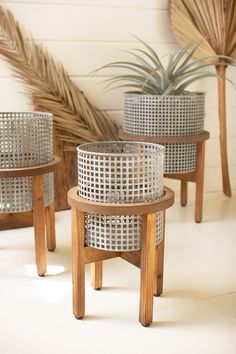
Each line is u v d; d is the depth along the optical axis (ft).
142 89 6.44
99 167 3.79
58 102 6.84
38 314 4.17
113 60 7.19
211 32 7.53
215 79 7.91
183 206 7.46
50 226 5.55
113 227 3.92
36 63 6.65
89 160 3.84
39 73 6.68
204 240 5.97
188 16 7.39
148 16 7.27
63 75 6.85
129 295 4.52
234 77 8.04
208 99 7.94
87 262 4.06
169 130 6.18
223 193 8.14
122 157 3.75
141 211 3.75
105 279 4.86
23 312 4.20
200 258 5.39
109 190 3.81
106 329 3.93
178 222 6.68
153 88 6.56
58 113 6.85
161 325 4.00
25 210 4.89
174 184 7.96
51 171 4.88
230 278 4.89
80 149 4.07
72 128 6.95
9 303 4.36
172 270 5.06
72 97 6.91
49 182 5.21
